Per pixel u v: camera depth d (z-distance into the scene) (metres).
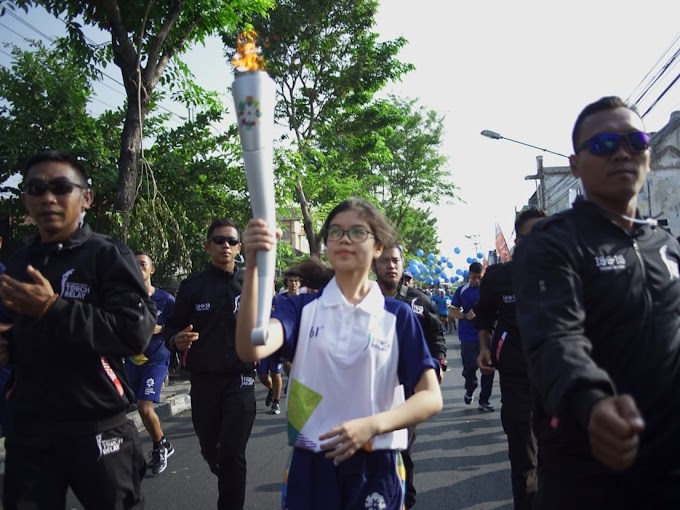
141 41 8.02
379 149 18.94
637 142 1.99
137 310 2.62
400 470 2.29
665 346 1.89
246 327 1.96
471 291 8.33
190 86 9.87
